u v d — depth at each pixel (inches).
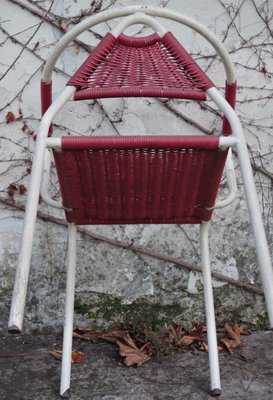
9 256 92.0
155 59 70.6
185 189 69.7
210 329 78.1
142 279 94.7
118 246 93.6
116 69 69.2
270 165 95.2
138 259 94.3
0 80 88.4
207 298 78.2
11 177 90.8
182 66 69.8
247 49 91.7
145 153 65.0
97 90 66.2
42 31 88.0
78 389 79.0
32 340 91.8
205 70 91.4
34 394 77.7
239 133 62.7
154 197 70.2
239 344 90.9
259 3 90.7
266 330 97.4
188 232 94.6
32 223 58.0
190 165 66.7
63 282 93.4
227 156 71.3
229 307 97.0
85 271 93.4
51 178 91.0
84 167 65.9
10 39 87.7
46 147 61.6
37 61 88.6
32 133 90.1
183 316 96.0
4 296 92.4
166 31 72.0
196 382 81.1
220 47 71.4
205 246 77.2
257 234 58.2
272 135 94.3
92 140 62.2
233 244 95.7
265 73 92.6
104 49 70.2
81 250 93.0
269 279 57.4
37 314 93.5
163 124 92.4
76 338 92.5
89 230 92.8
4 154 90.3
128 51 71.2
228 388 79.6
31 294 92.9
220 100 65.2
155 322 95.7
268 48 92.0
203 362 86.3
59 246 92.5
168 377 82.4
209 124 92.9
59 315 94.0
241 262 96.3
